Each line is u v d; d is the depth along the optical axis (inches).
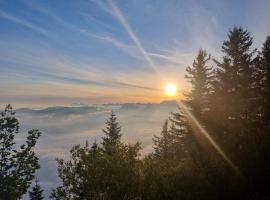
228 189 501.0
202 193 496.1
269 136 613.6
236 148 579.5
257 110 1111.6
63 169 608.1
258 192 496.1
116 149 585.3
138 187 537.6
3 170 527.5
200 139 764.6
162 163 603.8
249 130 749.9
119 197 537.3
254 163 522.3
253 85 1328.7
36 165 546.6
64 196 605.6
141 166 561.0
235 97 1275.8
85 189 569.0
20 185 531.5
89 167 572.1
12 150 539.5
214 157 551.8
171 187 513.3
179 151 753.6
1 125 532.4
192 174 521.3
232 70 1390.3
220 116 1225.4
